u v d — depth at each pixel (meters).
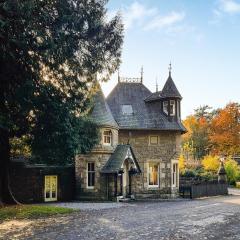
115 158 34.69
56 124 24.30
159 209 26.11
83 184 34.66
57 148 25.53
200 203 31.66
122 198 34.75
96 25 24.92
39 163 33.41
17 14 21.39
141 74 42.06
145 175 37.81
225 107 80.56
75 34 24.19
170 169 38.50
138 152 37.97
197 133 86.69
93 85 27.12
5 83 24.36
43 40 22.25
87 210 25.42
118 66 26.72
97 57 25.64
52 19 23.34
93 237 15.52
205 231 16.98
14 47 22.69
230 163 60.25
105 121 34.66
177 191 39.19
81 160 34.84
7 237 16.00
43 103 23.84
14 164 32.34
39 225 18.94
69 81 25.44
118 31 26.42
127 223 19.19
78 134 26.67
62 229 17.58
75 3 24.48
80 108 26.48
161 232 16.59
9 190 26.23
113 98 40.06
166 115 39.25
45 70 24.98
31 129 25.34
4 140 25.67
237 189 54.25
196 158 79.25
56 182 34.50
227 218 21.42
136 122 38.22
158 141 38.56
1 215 22.12
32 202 32.78
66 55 23.58
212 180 46.69
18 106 24.56
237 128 77.62
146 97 40.94
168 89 39.50
